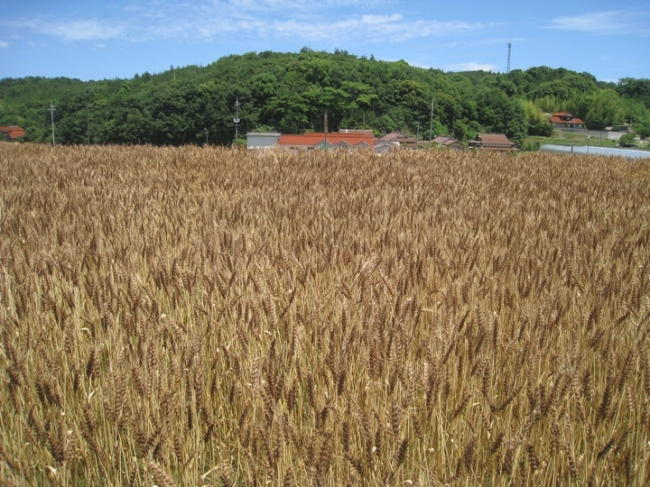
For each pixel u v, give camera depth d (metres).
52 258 5.43
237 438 3.50
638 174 18.05
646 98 138.75
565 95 130.38
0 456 2.92
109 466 3.32
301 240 6.45
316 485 2.95
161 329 4.18
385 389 3.64
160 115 82.94
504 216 8.57
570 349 4.02
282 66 98.81
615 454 3.13
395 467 3.04
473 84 128.88
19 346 4.16
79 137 83.50
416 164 18.70
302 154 20.73
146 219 8.10
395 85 96.56
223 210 8.52
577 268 5.81
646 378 3.52
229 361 3.93
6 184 12.09
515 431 3.41
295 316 4.39
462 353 4.01
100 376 3.92
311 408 3.43
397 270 5.27
